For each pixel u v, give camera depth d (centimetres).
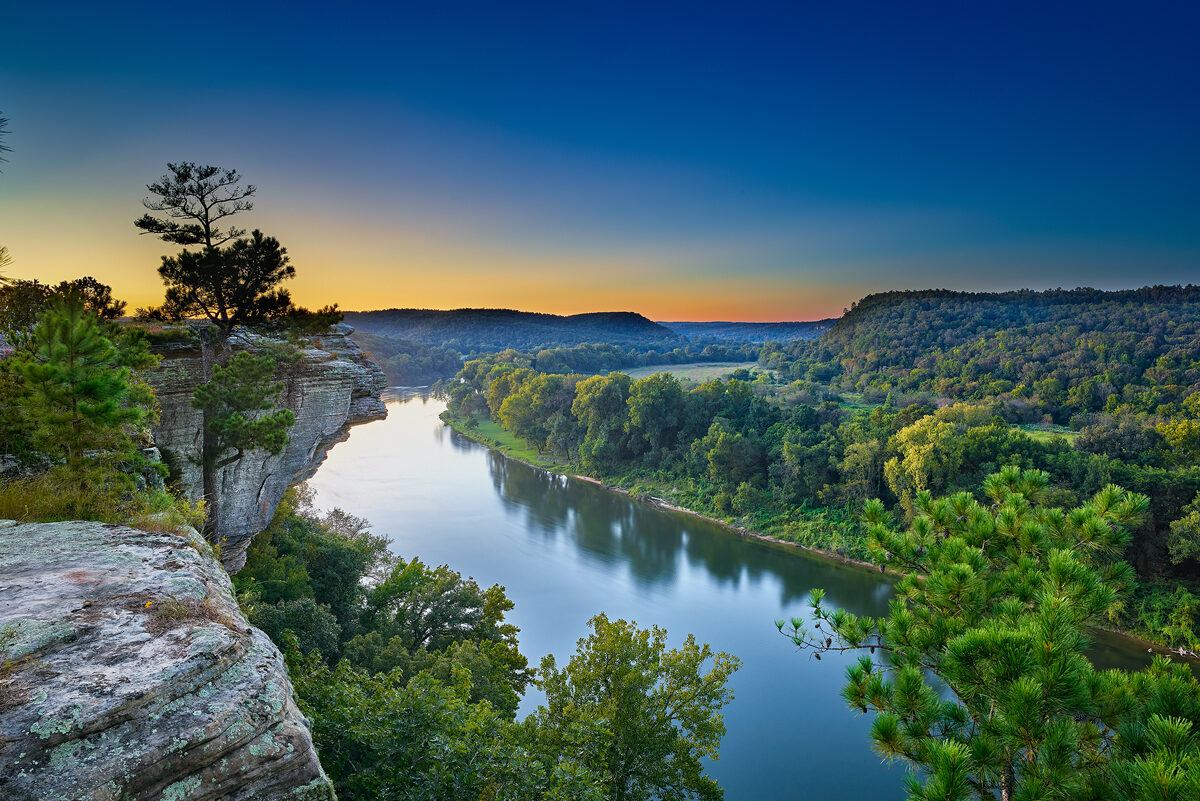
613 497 8244
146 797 493
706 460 8412
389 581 3525
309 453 3238
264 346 3011
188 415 2633
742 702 3691
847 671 988
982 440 6488
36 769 462
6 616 617
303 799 579
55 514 1055
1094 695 822
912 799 818
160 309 2717
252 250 2703
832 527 6650
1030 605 956
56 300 1346
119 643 596
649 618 4731
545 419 10950
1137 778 673
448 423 13450
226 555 2875
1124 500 1003
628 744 2119
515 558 5853
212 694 574
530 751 1670
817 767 3175
